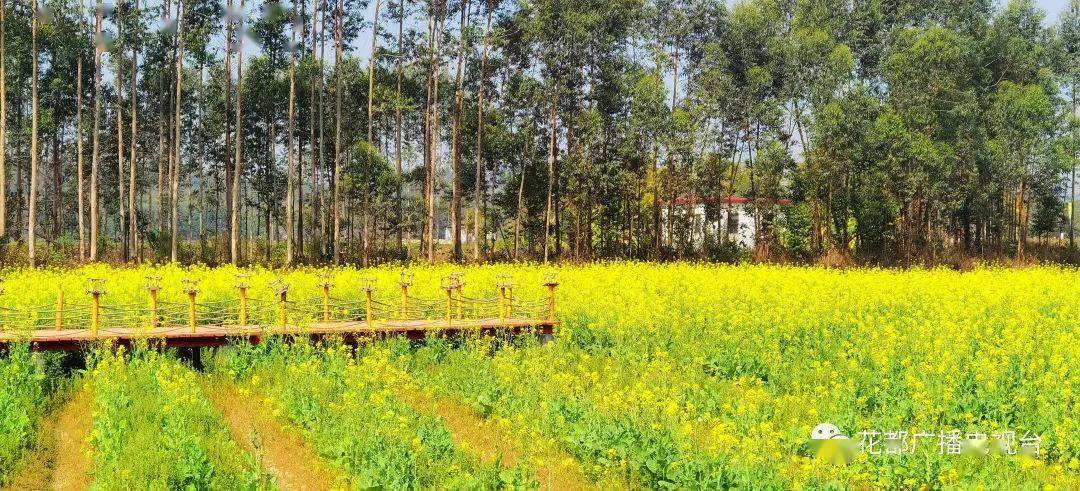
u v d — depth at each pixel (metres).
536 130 56.66
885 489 11.58
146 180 61.19
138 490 10.82
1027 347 18.42
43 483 12.05
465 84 55.84
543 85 53.84
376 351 19.02
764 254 55.62
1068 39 61.00
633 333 20.72
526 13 52.03
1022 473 11.91
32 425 14.21
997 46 59.12
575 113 55.28
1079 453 12.55
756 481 10.86
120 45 43.97
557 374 16.75
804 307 24.53
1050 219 64.31
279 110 58.50
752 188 58.88
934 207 56.72
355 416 13.45
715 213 59.41
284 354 18.97
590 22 50.75
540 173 58.09
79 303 22.78
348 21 48.25
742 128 57.09
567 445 13.15
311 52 48.53
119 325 20.78
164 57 48.03
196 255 53.84
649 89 52.06
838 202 57.84
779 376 17.20
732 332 20.17
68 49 44.75
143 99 58.88
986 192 58.16
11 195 62.59
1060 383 15.35
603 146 54.91
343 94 57.41
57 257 45.00
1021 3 58.84
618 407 14.71
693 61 59.62
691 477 11.14
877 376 16.62
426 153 54.34
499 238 72.31
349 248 51.22
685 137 52.59
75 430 14.44
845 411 14.48
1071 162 54.38
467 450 12.64
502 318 22.03
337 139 47.16
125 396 14.60
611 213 58.22
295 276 31.19
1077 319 23.98
